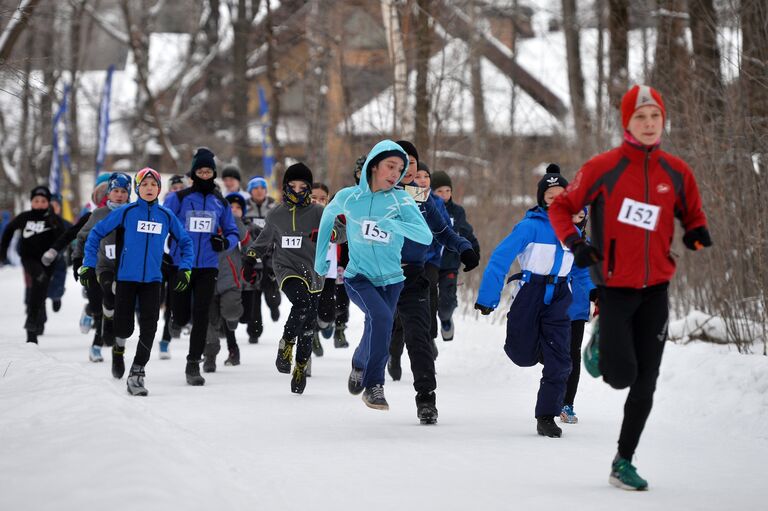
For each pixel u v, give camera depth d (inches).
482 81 2474.2
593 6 2282.2
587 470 529.3
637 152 497.0
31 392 631.8
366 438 621.0
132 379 812.6
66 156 3314.5
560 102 2269.9
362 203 685.9
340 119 2425.0
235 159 3595.0
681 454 590.2
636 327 502.0
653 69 1245.1
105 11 3981.3
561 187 639.1
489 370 976.9
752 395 714.8
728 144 973.8
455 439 622.2
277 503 425.1
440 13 1904.5
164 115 3964.1
